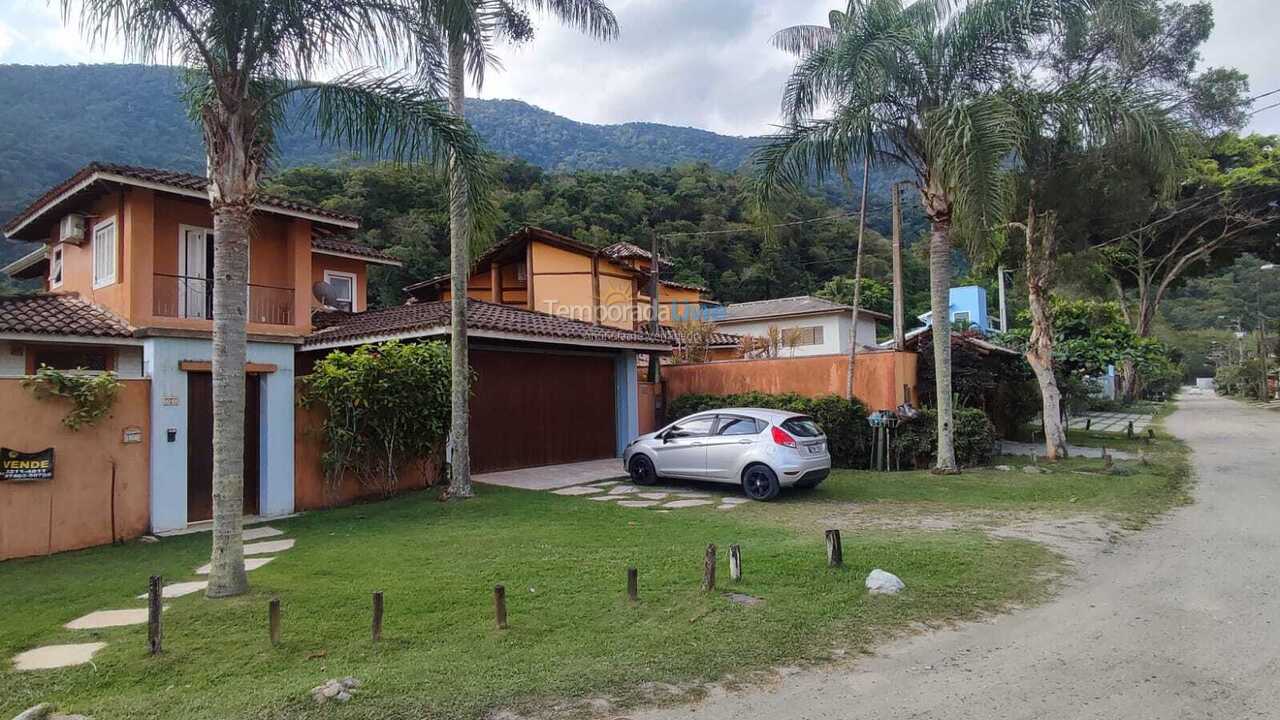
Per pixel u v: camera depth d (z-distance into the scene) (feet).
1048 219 54.75
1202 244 106.52
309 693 13.44
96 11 21.26
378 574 22.35
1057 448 54.29
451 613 18.37
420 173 28.19
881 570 21.88
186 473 32.76
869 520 31.53
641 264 81.10
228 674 14.73
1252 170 88.38
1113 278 120.78
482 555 24.75
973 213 38.63
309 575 22.34
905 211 109.40
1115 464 49.65
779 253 140.15
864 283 140.87
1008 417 70.74
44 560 26.76
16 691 14.05
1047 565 23.54
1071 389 81.10
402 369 38.60
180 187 41.34
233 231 21.27
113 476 30.27
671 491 40.42
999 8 41.75
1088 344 70.08
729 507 35.12
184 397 32.86
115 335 37.99
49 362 39.40
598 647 16.05
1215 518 31.76
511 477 46.09
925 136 44.06
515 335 45.09
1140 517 32.04
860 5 43.91
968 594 20.24
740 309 121.08
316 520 33.27
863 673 14.97
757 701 13.62
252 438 35.99
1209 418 103.76
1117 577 22.31
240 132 21.56
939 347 46.78
